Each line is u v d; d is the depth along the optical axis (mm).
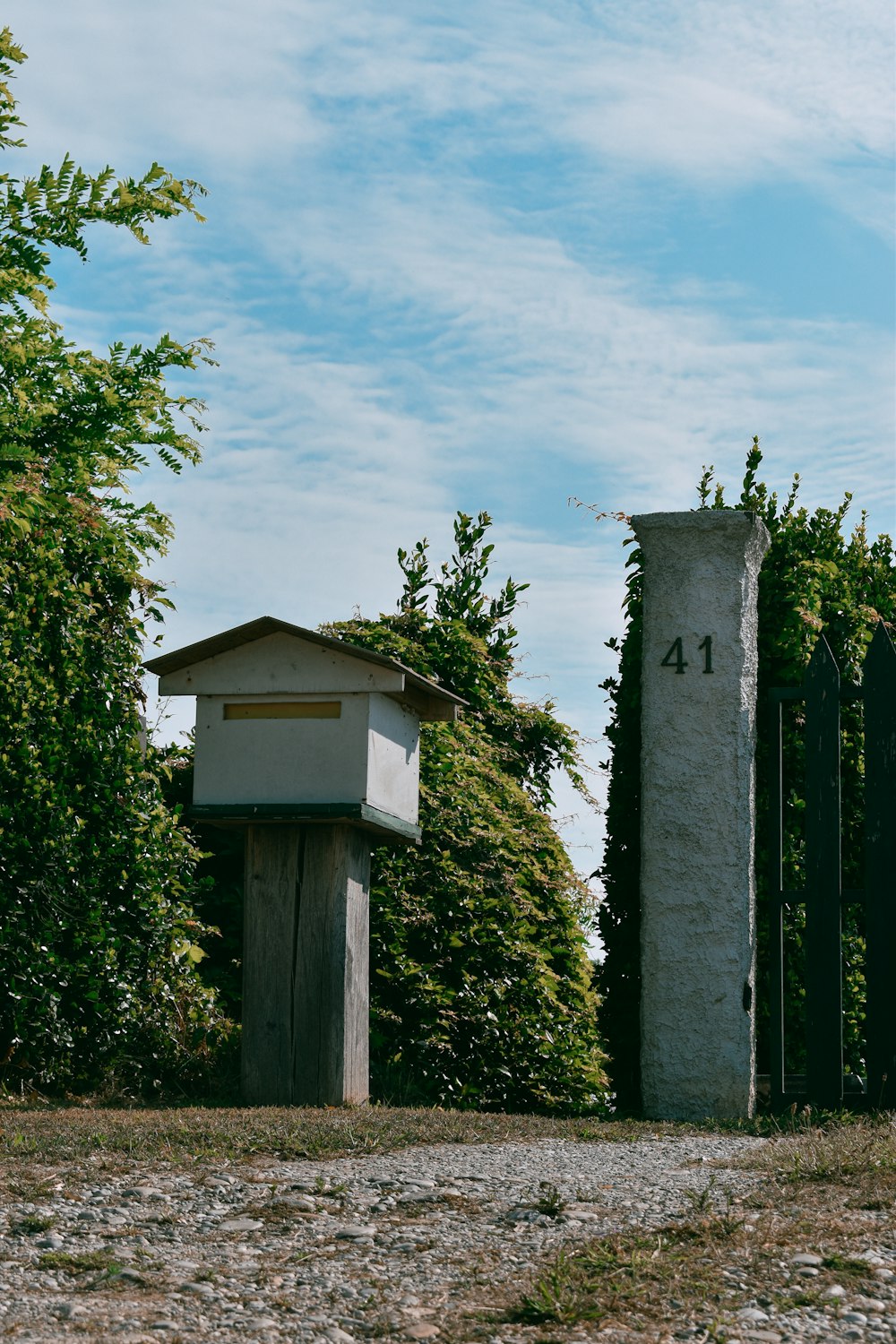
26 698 7707
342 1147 5562
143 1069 7859
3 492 7027
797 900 7441
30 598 7816
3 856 7508
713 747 7582
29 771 7684
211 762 7375
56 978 7633
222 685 7348
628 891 8117
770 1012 7770
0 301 7426
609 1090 9398
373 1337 3336
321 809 7199
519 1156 5477
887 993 7203
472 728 12094
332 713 7285
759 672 8469
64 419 7730
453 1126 6148
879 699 7395
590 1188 4762
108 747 8164
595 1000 9977
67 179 7613
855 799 8555
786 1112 7188
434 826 9742
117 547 8445
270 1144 5512
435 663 12430
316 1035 7297
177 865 8508
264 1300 3611
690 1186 4773
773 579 8547
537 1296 3562
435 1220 4367
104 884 8047
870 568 9180
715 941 7453
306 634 7180
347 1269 3877
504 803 10938
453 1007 9156
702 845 7527
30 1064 7512
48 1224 4254
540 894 10383
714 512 7727
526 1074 9180
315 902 7375
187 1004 8305
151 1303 3582
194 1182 4832
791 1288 3596
